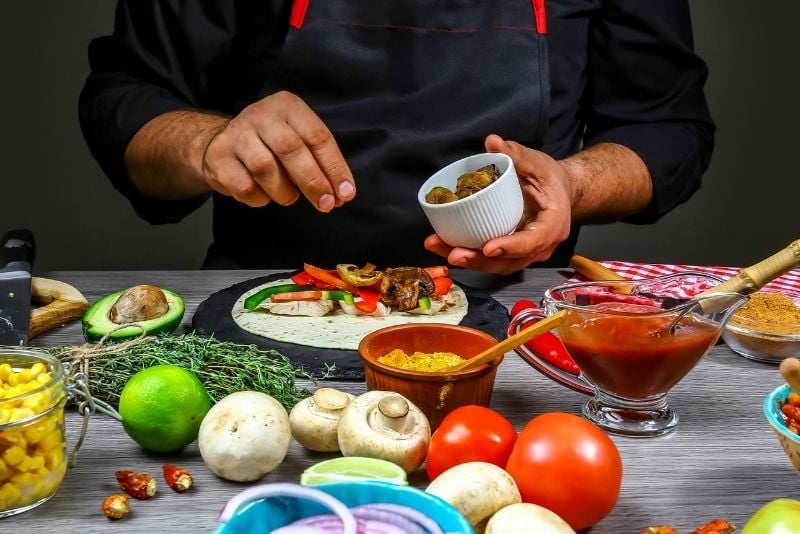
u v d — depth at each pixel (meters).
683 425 1.19
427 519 0.82
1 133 3.43
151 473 1.06
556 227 1.61
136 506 0.99
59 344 1.42
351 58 1.99
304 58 1.99
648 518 0.97
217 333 1.44
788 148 3.60
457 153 2.01
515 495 0.91
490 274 1.83
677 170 2.11
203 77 2.15
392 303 1.54
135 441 1.10
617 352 1.10
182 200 2.08
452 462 0.99
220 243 2.20
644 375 1.11
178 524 0.96
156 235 3.60
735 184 3.64
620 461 0.95
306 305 1.53
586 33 2.22
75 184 3.52
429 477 1.03
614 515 0.98
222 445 1.01
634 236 3.71
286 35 2.00
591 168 1.96
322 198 1.47
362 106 2.00
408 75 2.00
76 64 3.41
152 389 1.06
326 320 1.51
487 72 2.01
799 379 0.87
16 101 3.41
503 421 1.01
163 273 1.81
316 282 1.60
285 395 1.16
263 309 1.55
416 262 2.06
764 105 3.56
